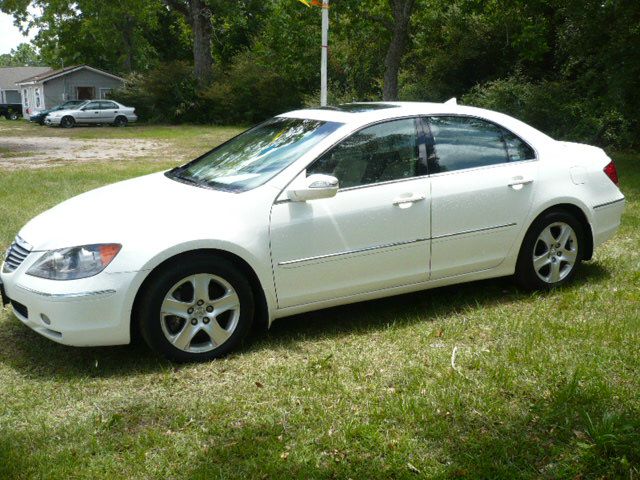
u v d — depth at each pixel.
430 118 5.09
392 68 23.69
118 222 4.30
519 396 3.79
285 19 29.06
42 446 3.36
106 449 3.32
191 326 4.31
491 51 26.39
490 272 5.31
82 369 4.31
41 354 4.55
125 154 20.02
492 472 3.05
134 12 43.03
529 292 5.57
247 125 38.81
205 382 4.08
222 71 42.44
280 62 31.88
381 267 4.81
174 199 4.56
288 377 4.09
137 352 4.56
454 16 26.39
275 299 4.54
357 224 4.66
